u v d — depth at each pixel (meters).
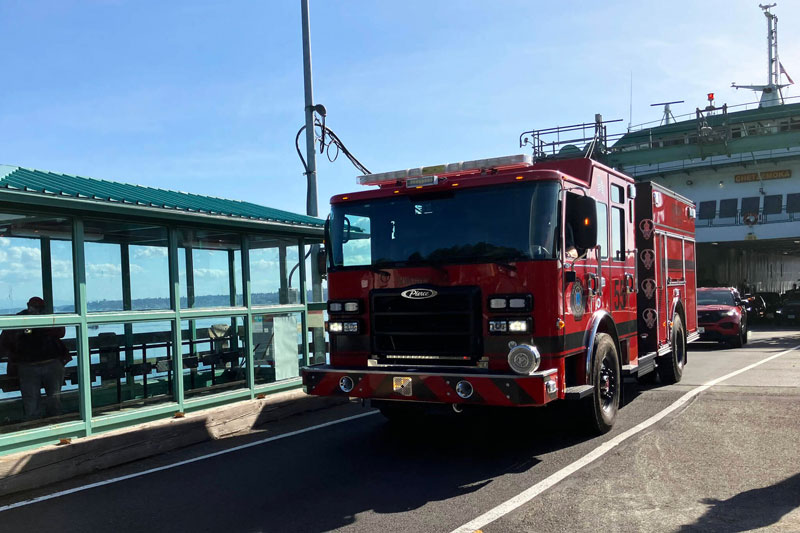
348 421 8.95
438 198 6.91
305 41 13.57
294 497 5.64
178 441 7.80
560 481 5.73
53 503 5.82
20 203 6.74
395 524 4.87
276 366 10.15
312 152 13.55
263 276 10.03
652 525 4.61
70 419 7.29
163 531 4.96
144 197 8.16
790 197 28.61
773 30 34.69
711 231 29.81
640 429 7.54
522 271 6.39
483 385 6.18
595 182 7.58
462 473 6.17
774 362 13.55
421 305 6.76
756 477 5.61
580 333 6.88
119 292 7.98
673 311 10.65
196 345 9.08
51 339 7.22
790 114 28.48
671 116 31.09
